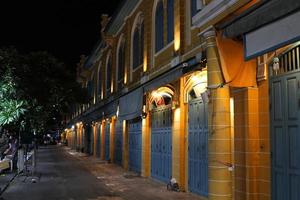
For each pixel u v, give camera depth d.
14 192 13.47
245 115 8.44
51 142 75.06
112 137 25.80
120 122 23.30
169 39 14.20
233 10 7.82
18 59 12.90
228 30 7.67
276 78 7.98
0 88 11.98
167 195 12.30
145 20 17.22
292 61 7.63
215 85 8.24
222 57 8.11
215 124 8.25
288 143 7.59
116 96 23.41
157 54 15.60
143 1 17.88
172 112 13.93
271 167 8.03
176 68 11.48
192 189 12.31
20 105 12.11
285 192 7.60
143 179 16.69
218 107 8.23
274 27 6.15
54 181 16.44
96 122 32.97
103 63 29.39
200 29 9.59
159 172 15.54
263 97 8.28
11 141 20.59
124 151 21.55
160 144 15.49
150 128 17.03
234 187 8.75
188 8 12.51
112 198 12.12
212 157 8.24
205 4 9.55
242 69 8.27
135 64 19.52
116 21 22.52
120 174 18.81
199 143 11.81
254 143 8.32
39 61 14.66
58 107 16.66
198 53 10.44
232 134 8.96
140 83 17.69
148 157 17.23
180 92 13.17
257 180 8.25
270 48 6.23
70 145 61.50
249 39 6.83
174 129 13.59
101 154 30.36
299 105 7.36
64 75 16.14
